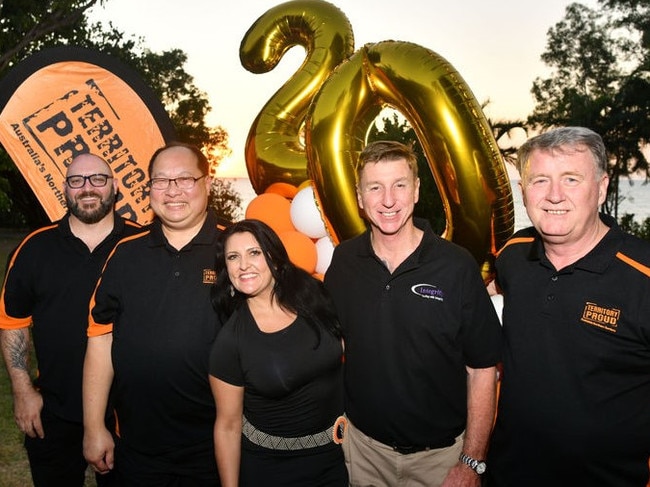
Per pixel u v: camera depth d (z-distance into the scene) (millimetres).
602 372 1810
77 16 14266
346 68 3490
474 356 2137
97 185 2621
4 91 3520
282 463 2145
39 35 13539
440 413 2203
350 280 2264
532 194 1884
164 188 2342
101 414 2422
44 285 2600
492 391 2174
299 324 2148
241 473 2186
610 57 31656
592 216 1836
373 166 2148
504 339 2072
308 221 3588
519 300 1986
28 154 3566
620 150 26297
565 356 1854
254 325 2141
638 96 25656
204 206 2441
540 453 1911
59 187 3615
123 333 2326
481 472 2150
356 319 2217
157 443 2355
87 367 2408
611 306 1792
